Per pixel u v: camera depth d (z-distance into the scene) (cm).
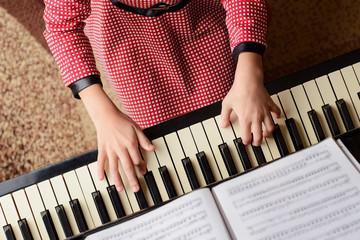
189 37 123
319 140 98
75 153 196
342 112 98
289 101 99
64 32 104
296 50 187
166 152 98
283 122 98
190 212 78
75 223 99
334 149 79
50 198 99
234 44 100
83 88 102
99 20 116
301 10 187
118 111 99
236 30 100
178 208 79
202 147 98
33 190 99
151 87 128
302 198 75
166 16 116
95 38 124
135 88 128
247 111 93
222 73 131
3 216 99
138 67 125
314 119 98
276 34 189
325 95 99
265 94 95
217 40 127
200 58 128
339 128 99
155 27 117
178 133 98
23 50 207
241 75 96
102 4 112
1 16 211
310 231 72
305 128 99
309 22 186
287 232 73
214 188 80
